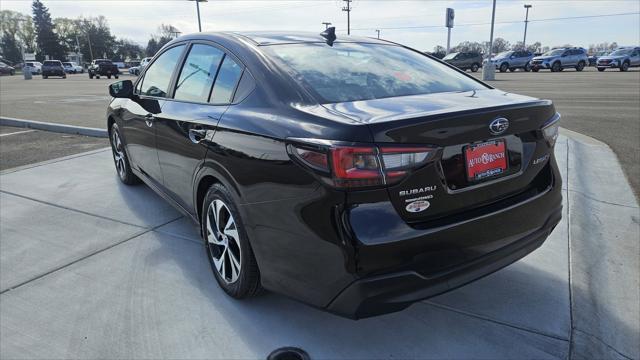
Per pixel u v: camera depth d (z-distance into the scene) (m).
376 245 1.94
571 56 33.22
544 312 2.64
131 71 49.09
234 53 2.88
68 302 2.87
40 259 3.44
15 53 108.25
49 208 4.47
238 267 2.69
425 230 2.04
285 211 2.17
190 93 3.25
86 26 107.50
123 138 4.58
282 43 2.94
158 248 3.57
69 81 35.09
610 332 2.49
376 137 1.92
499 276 3.02
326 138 1.98
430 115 2.03
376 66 2.87
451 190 2.12
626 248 3.38
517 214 2.37
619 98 13.11
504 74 30.67
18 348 2.46
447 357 2.31
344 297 2.03
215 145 2.66
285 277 2.28
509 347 2.37
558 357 2.29
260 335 2.51
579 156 5.79
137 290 2.98
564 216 3.88
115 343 2.48
